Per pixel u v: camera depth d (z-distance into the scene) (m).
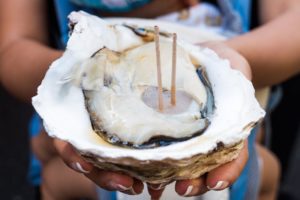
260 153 0.75
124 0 0.67
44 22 0.73
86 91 0.46
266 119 0.77
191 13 0.70
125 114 0.44
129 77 0.48
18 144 1.17
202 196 0.58
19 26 0.72
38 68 0.62
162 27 0.65
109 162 0.41
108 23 0.51
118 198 0.60
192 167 0.43
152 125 0.43
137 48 0.50
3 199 1.06
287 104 0.93
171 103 0.46
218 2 0.71
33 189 1.08
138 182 0.45
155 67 0.48
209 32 0.66
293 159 1.14
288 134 0.97
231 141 0.42
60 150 0.47
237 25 0.70
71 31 0.49
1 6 0.73
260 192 0.76
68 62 0.47
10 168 1.12
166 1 0.69
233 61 0.54
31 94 0.64
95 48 0.48
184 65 0.49
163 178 0.42
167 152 0.40
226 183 0.45
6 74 0.65
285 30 0.65
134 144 0.43
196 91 0.47
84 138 0.43
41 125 0.73
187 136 0.43
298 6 0.70
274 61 0.63
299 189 1.08
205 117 0.45
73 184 0.70
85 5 0.69
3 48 0.69
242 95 0.46
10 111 1.25
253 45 0.62
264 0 0.73
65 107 0.45
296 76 0.90
